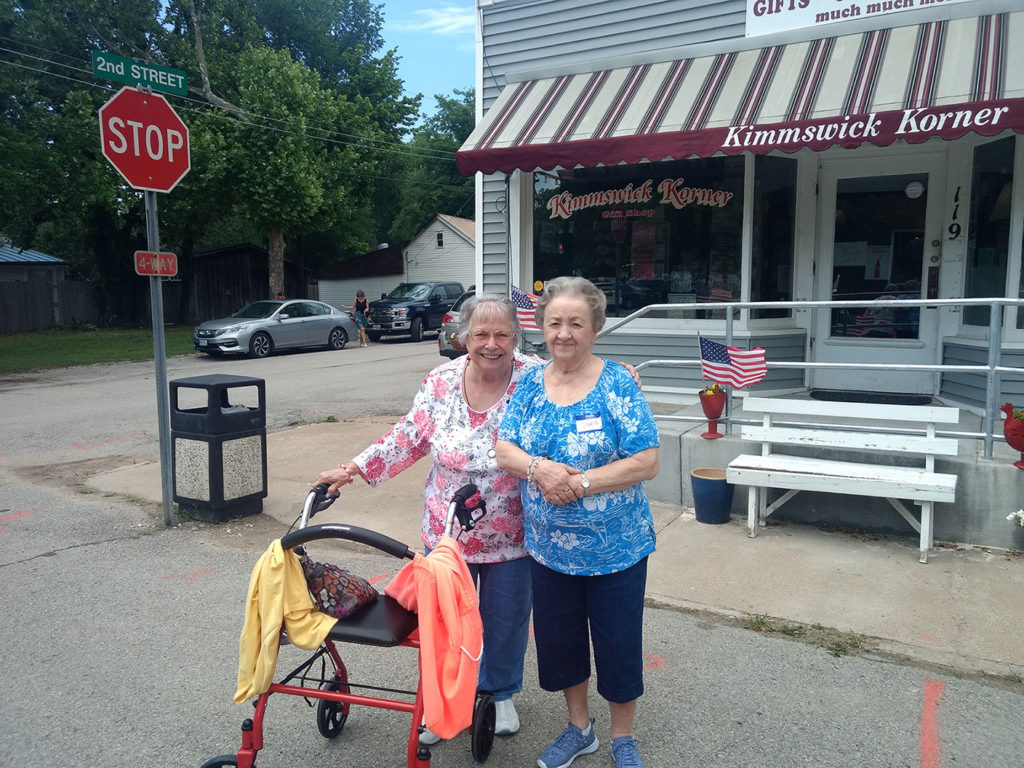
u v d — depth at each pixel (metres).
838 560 4.78
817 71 6.48
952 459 4.93
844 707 3.26
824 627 3.94
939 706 3.24
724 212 7.40
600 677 2.82
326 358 18.25
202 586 4.68
